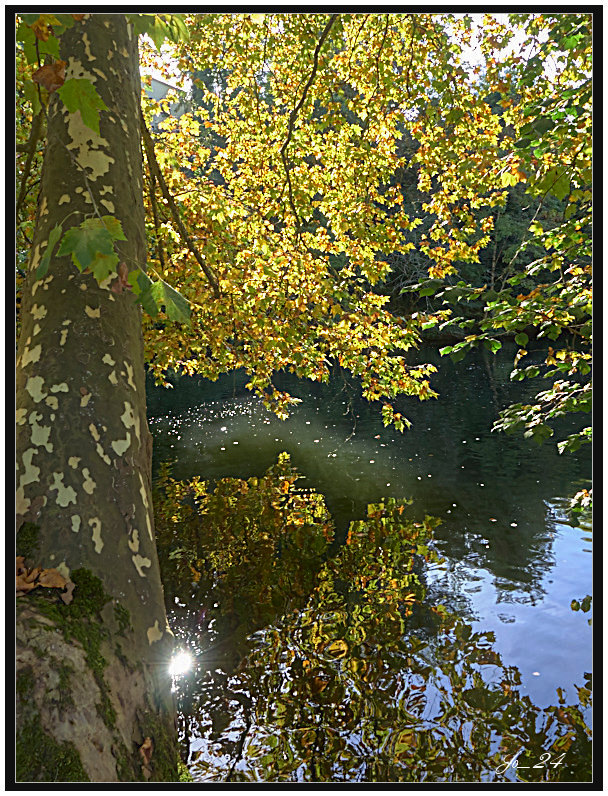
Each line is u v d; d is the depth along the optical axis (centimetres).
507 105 518
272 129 652
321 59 583
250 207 644
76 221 213
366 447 1062
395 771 297
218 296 592
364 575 561
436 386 1709
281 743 324
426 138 594
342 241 625
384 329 596
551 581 543
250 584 541
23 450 191
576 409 334
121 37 260
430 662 412
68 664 159
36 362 201
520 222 2084
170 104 654
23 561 178
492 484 836
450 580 549
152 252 619
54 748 146
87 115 149
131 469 203
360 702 361
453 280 2111
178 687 379
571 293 343
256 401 1566
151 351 646
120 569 188
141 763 166
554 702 363
